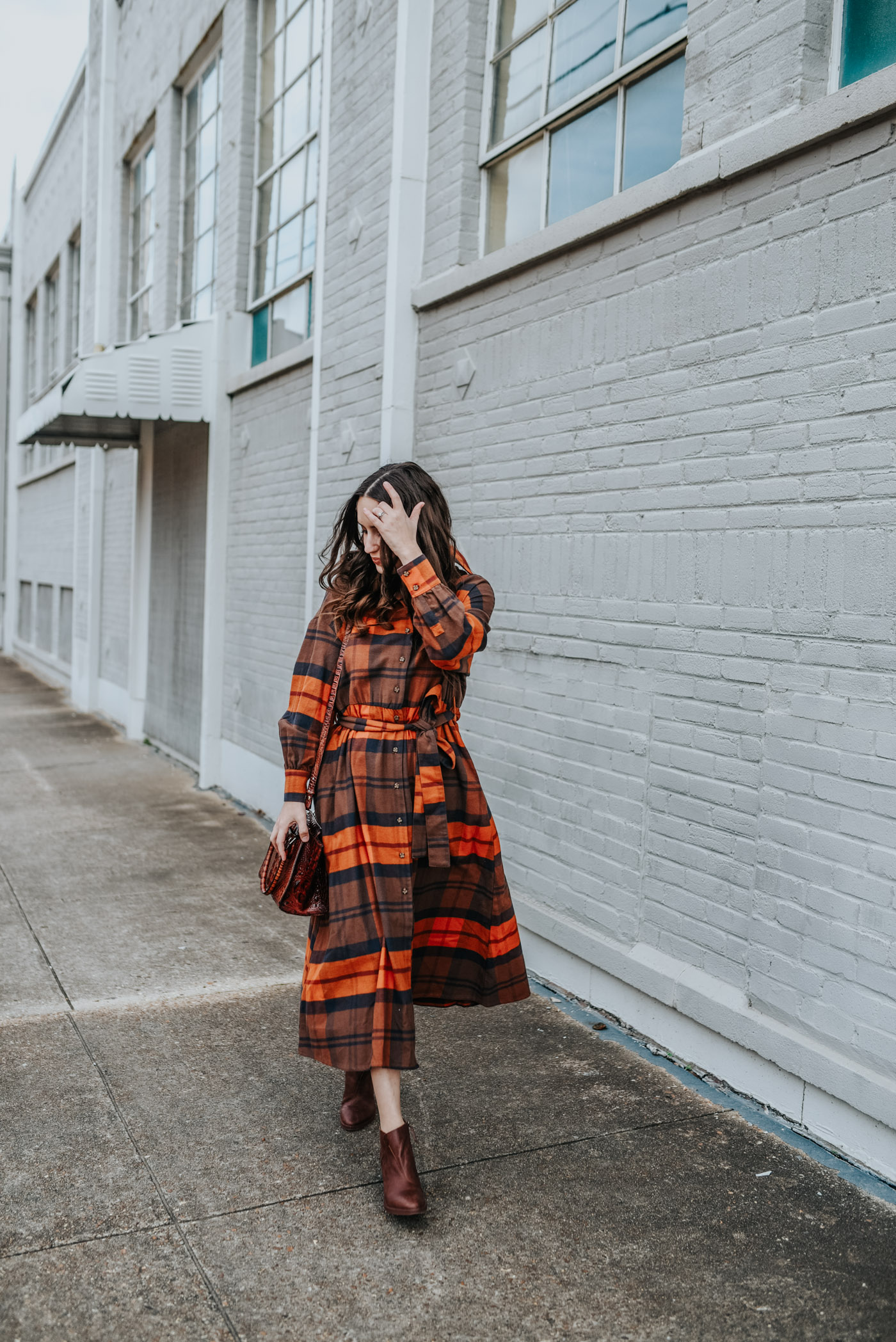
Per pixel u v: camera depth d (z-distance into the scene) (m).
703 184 3.14
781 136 2.86
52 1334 2.07
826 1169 2.75
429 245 4.90
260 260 7.54
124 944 4.41
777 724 2.95
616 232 3.59
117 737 10.21
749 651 3.06
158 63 9.57
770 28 2.99
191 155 9.10
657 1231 2.47
